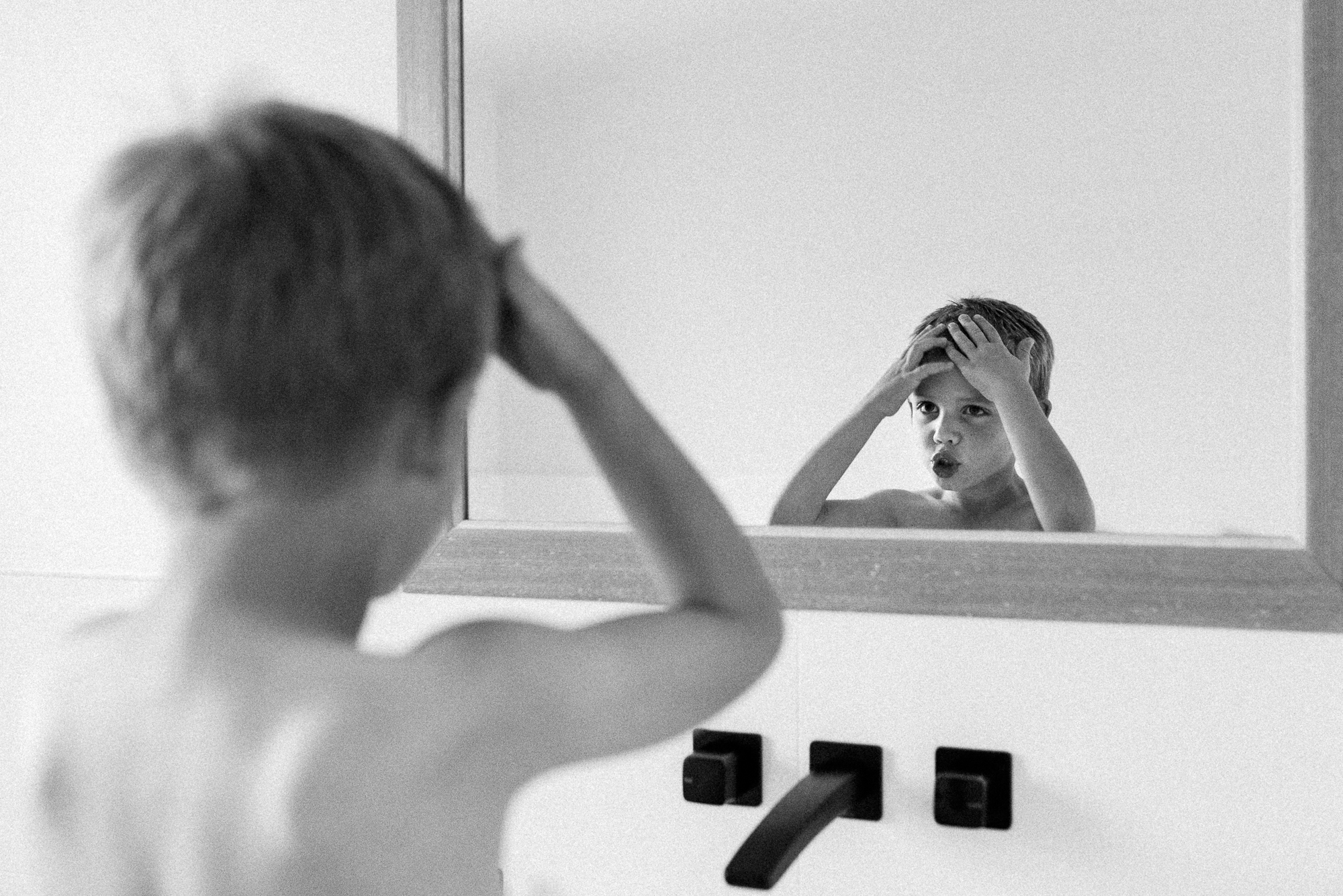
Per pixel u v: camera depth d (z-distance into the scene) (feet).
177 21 3.92
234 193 1.75
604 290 3.39
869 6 3.17
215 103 2.00
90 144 4.00
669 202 3.33
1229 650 2.91
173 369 1.74
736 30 3.27
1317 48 2.80
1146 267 2.96
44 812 1.97
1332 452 2.80
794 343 3.23
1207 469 2.92
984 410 3.09
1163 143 2.94
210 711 1.82
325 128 1.86
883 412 3.16
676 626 2.01
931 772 3.12
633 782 3.41
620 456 2.05
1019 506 3.06
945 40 3.11
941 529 3.12
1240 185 2.89
